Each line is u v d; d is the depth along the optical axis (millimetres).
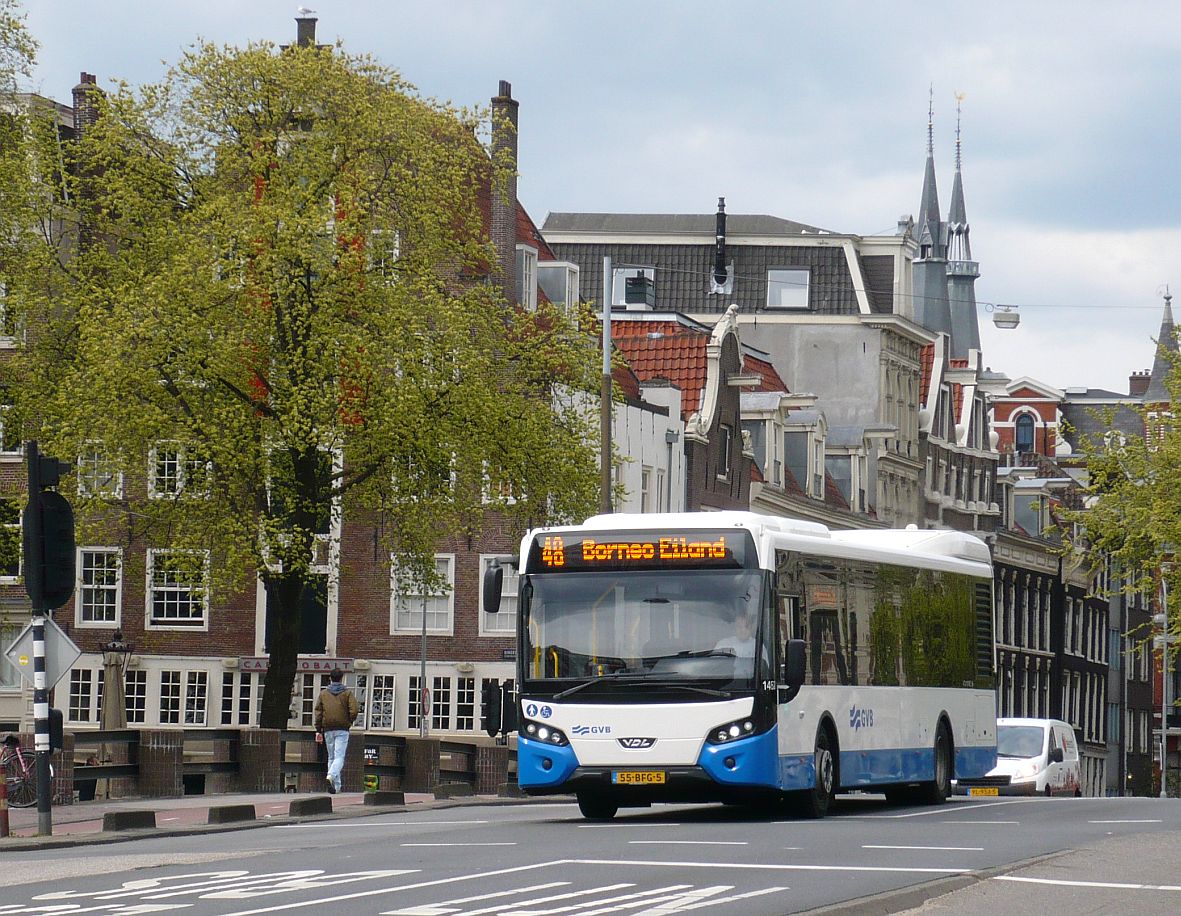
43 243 52875
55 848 26766
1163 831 26156
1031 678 106750
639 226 112000
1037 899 17188
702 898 16781
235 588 50062
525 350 54250
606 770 28328
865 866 20000
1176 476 69000
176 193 52188
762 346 103250
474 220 53875
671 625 28484
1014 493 116312
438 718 66875
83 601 67812
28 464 28203
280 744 42375
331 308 48938
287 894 17516
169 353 49188
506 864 20188
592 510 53219
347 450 50062
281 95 51312
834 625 31031
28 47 53344
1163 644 71875
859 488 97375
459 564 67125
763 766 28094
